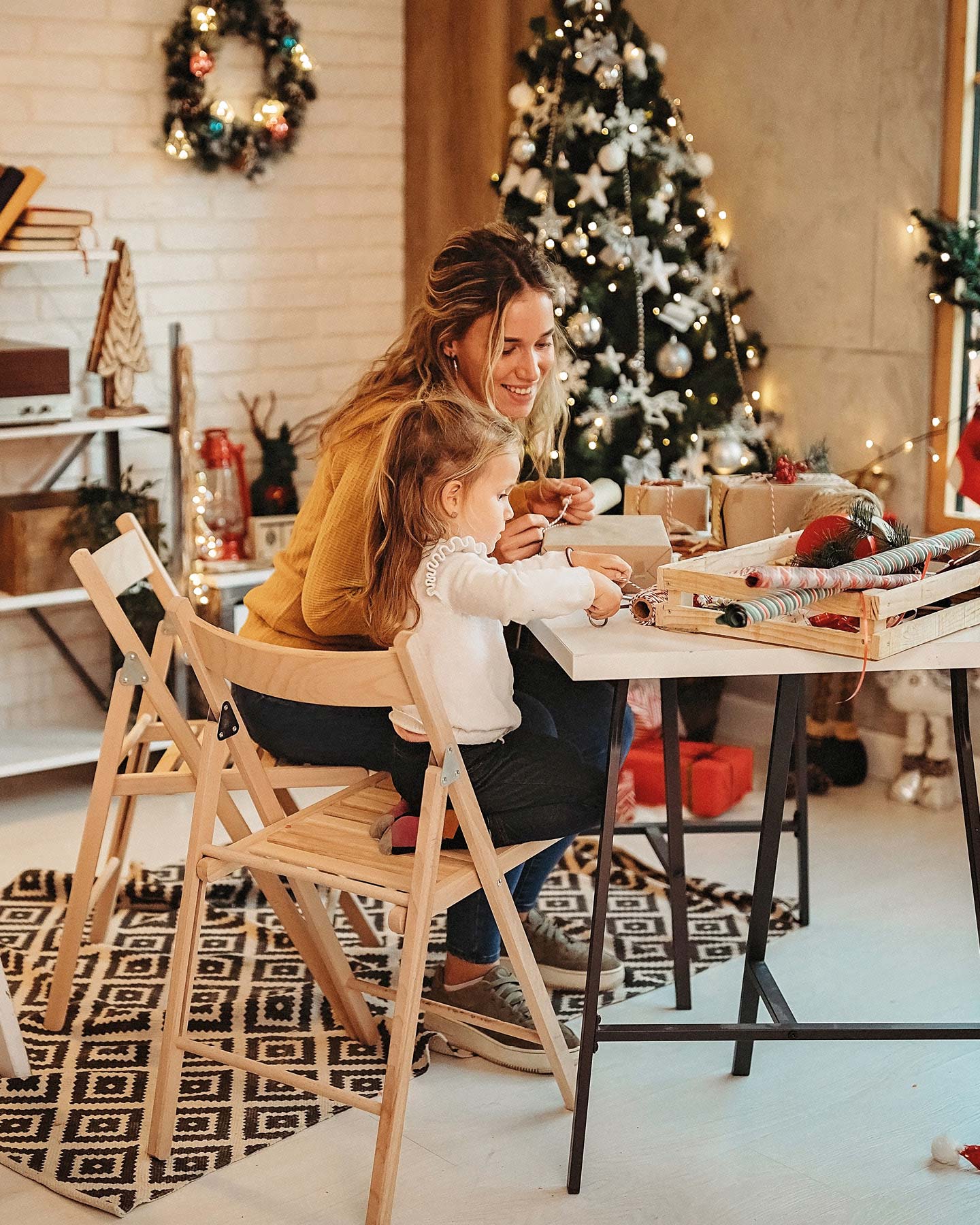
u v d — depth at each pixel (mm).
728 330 3918
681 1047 2494
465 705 2090
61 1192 2076
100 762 2477
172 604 2109
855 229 3699
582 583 2055
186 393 3803
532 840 2174
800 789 2859
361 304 4613
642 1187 2086
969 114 3422
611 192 3734
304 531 2408
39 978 2744
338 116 4465
